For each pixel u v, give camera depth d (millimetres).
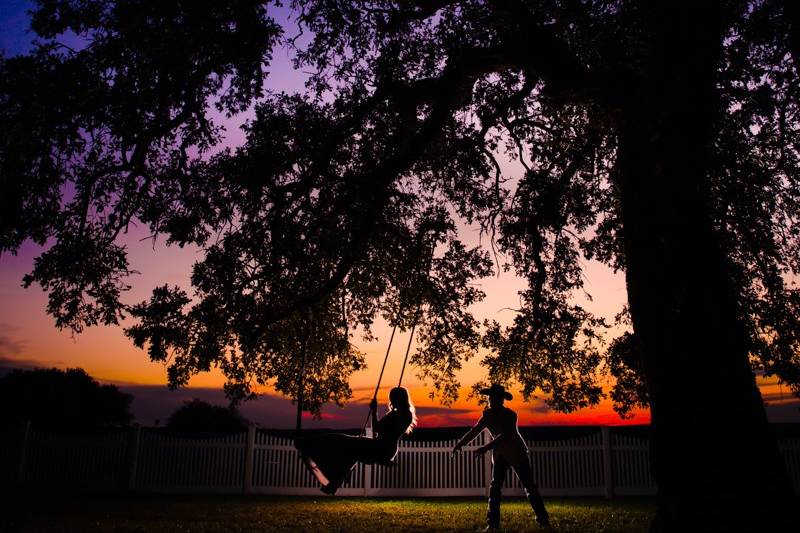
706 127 8055
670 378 7156
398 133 11641
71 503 13766
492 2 10008
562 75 9523
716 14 8328
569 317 13227
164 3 10109
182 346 10945
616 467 17203
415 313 13273
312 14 11344
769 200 12438
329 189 11312
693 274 7316
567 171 12922
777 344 12867
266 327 10953
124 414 38375
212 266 10508
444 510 13656
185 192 11008
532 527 10414
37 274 10789
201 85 10836
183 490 17172
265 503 14977
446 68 10906
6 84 9750
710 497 6660
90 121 10344
